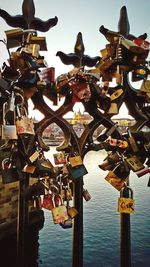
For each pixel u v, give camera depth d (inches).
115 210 510.6
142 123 78.7
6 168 73.0
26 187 74.5
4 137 69.5
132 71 80.0
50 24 75.7
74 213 75.9
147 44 74.4
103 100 75.4
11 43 73.4
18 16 73.6
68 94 74.7
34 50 71.8
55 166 76.8
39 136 73.1
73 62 80.8
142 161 79.4
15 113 70.3
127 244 75.7
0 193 375.9
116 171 77.9
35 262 334.6
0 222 375.2
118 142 76.7
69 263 324.5
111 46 76.8
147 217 458.3
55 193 76.9
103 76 79.7
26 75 68.5
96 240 371.9
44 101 73.2
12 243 392.8
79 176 74.6
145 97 78.4
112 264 309.4
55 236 403.2
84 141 75.1
